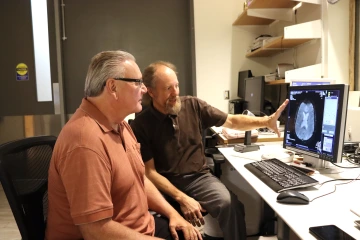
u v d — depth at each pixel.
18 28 3.68
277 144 2.25
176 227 1.39
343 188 1.27
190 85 3.95
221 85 3.91
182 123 1.88
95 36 3.76
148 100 1.87
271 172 1.44
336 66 2.55
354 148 1.81
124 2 3.77
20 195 1.02
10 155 1.06
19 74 3.74
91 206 0.96
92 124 1.05
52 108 3.78
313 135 1.51
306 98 1.57
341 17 2.51
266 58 3.92
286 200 1.13
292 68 3.06
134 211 1.19
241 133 2.30
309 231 0.91
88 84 1.13
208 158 2.27
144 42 3.84
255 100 3.03
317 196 1.19
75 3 3.70
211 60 3.87
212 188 1.76
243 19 3.57
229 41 3.87
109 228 0.99
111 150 1.07
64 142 1.00
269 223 2.19
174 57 3.90
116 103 1.13
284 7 3.20
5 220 2.66
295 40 2.76
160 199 1.50
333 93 1.37
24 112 3.79
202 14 3.82
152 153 1.86
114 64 1.11
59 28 3.64
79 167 0.97
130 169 1.16
